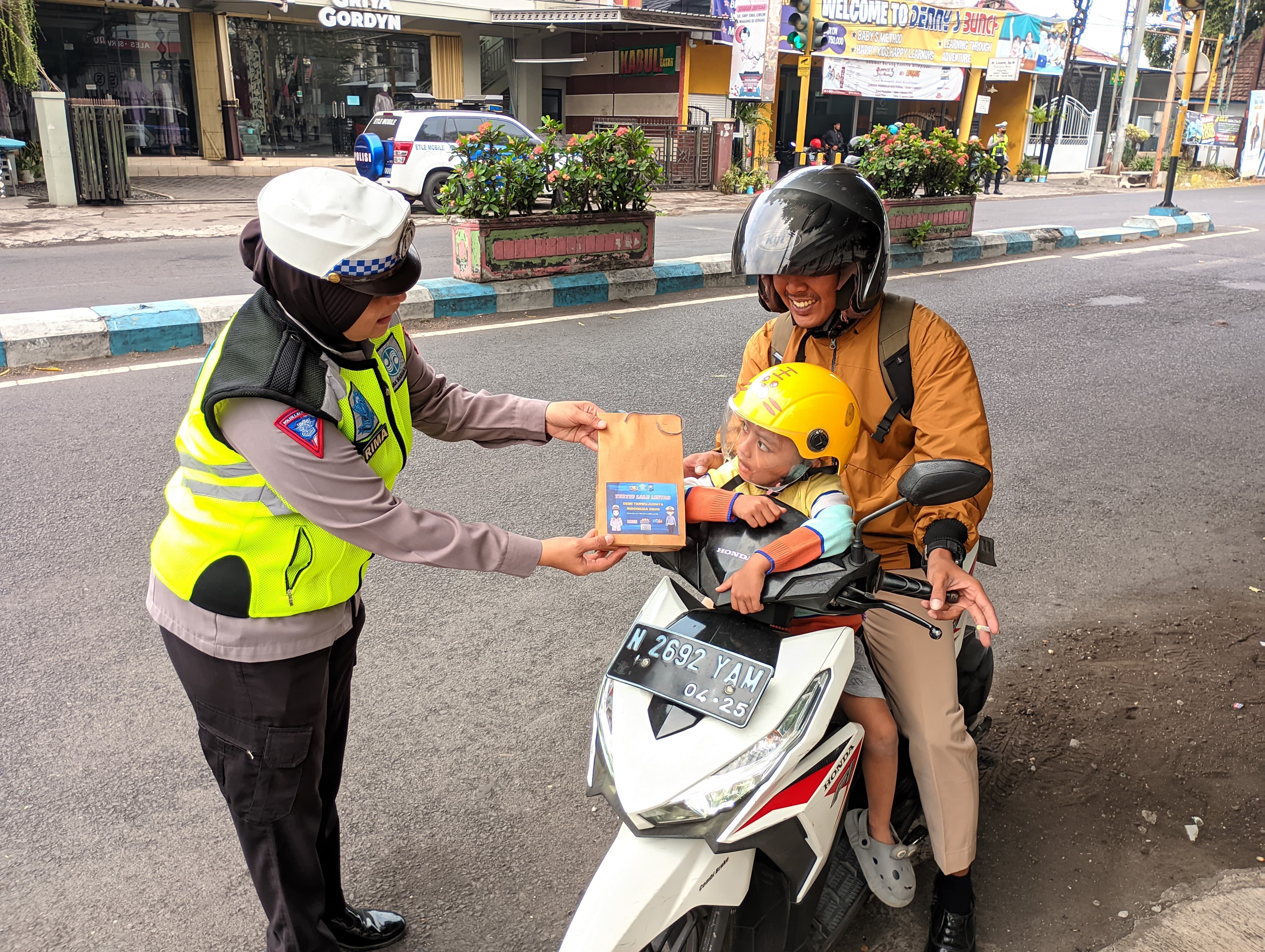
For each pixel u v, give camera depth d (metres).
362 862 2.70
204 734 1.93
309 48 22.44
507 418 2.23
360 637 3.81
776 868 2.03
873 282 2.17
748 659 1.87
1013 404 6.88
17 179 18.00
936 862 2.40
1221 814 2.90
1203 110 40.09
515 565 1.86
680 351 7.91
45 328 7.13
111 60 20.38
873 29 25.45
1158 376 7.67
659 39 23.47
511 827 2.84
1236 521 5.00
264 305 1.75
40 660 3.55
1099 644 3.82
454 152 9.39
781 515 1.97
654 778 1.78
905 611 1.95
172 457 5.39
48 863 2.67
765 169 23.03
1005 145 23.83
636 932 1.72
